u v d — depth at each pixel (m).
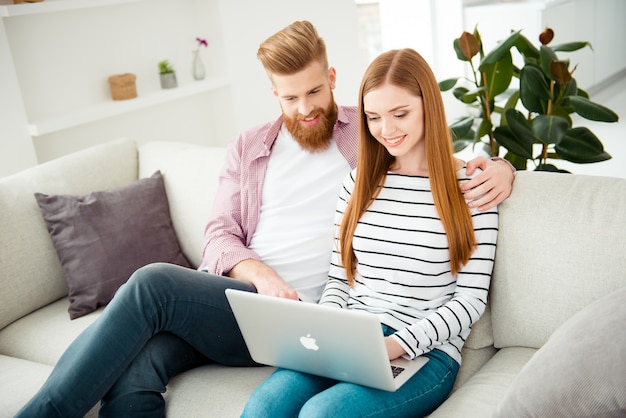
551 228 1.51
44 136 3.08
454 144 2.36
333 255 1.77
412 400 1.42
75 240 2.18
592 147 2.15
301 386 1.48
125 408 1.59
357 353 1.36
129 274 2.19
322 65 1.88
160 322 1.62
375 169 1.66
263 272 1.81
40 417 1.53
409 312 1.58
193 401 1.63
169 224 2.31
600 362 1.14
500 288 1.57
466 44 2.21
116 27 3.31
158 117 3.57
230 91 3.74
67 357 1.58
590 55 5.18
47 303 2.25
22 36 2.94
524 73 2.15
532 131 2.19
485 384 1.47
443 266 1.56
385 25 5.19
